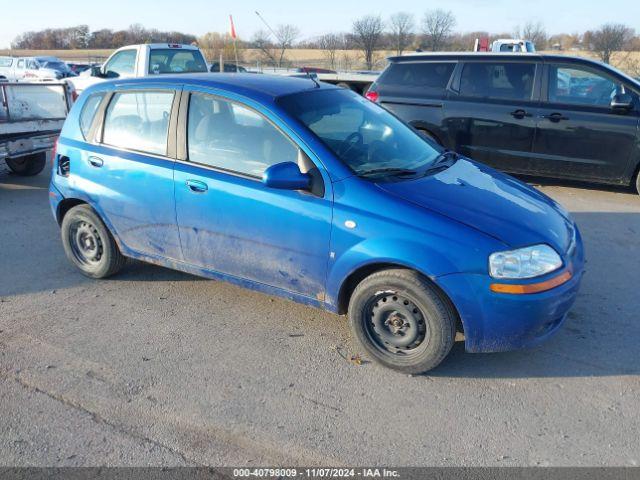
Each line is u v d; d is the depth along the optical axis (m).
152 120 4.16
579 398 3.20
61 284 4.73
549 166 7.43
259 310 4.25
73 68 32.09
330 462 2.73
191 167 3.92
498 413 3.08
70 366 3.52
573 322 4.02
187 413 3.08
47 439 2.88
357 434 2.92
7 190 7.86
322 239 3.41
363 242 3.27
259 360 3.59
